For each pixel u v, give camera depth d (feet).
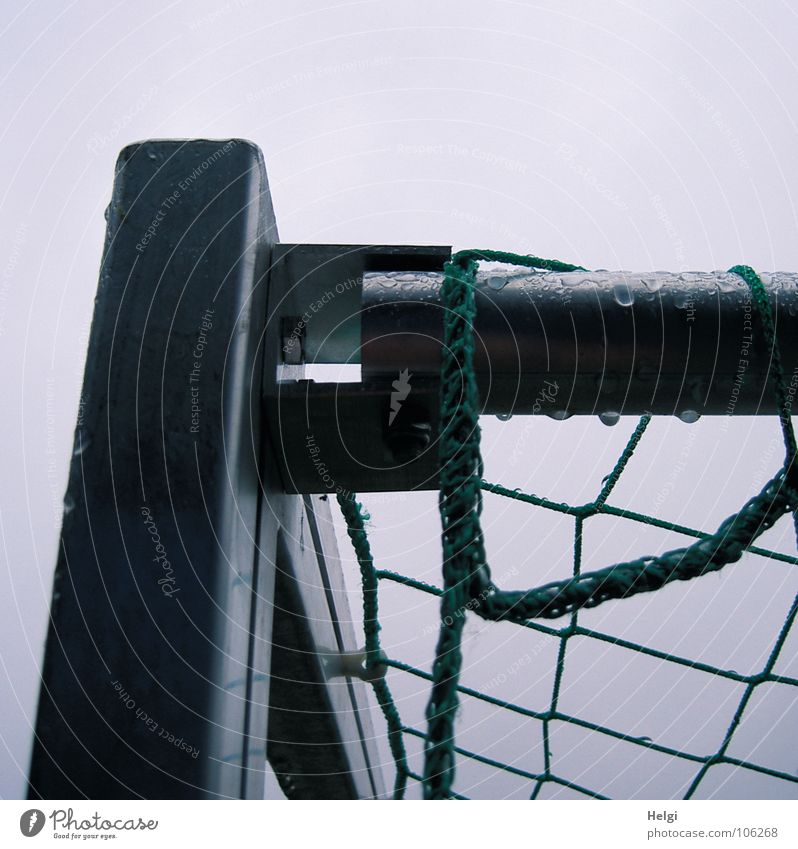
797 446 3.67
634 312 3.89
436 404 3.82
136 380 3.47
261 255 3.92
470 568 2.96
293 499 4.43
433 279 3.96
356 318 4.18
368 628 5.43
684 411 4.04
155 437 3.37
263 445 3.83
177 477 3.30
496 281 3.97
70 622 3.09
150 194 3.84
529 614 3.66
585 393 3.96
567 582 3.69
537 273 4.01
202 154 3.92
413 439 3.82
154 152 3.94
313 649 5.00
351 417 3.84
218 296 3.62
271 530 3.85
